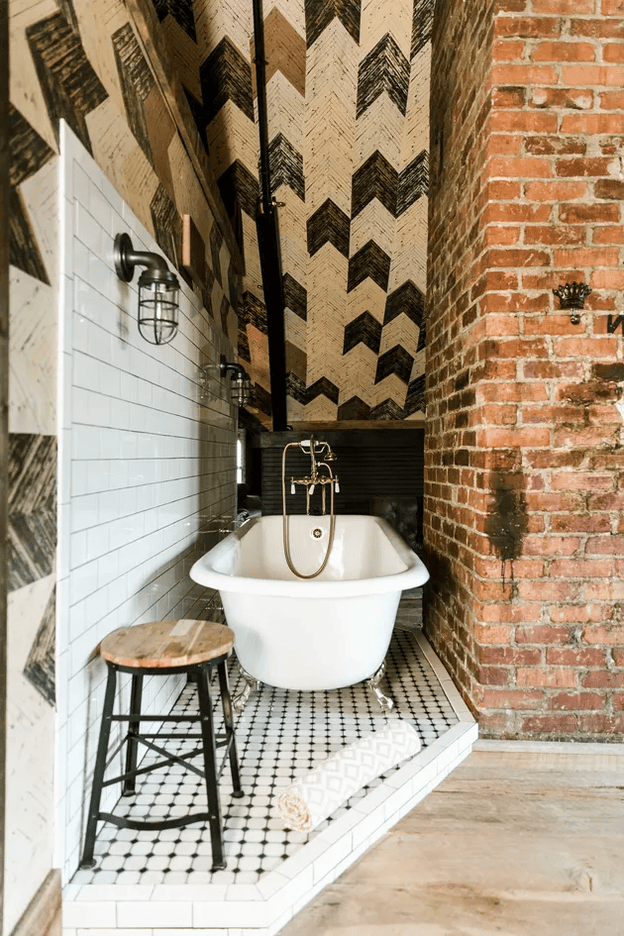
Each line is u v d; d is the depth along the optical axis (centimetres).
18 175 109
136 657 137
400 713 214
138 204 187
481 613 204
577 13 196
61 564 125
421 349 422
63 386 125
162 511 212
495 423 201
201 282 279
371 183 332
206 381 297
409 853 150
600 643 202
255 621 209
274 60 279
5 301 104
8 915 106
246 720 211
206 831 149
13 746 108
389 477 493
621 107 198
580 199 198
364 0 262
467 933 125
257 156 322
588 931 125
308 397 462
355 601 202
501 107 197
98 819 136
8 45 103
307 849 140
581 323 199
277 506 496
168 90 201
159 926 123
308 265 372
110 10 153
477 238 212
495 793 177
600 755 199
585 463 201
